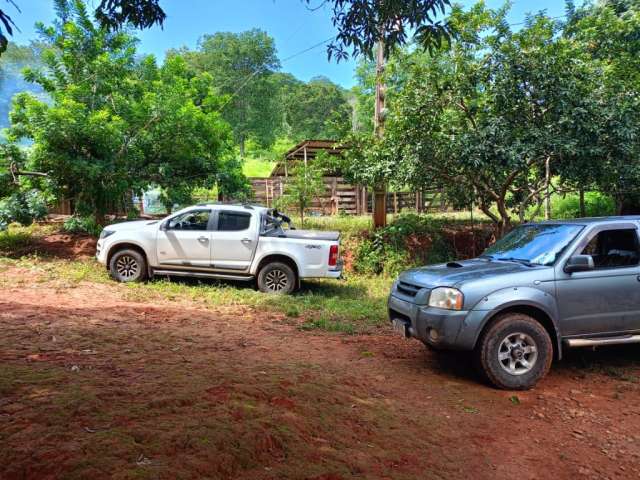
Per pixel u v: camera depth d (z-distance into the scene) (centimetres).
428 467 304
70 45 1254
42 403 302
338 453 296
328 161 1523
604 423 402
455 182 1277
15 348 465
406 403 418
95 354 464
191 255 993
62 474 216
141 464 231
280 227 1079
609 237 530
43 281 923
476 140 1065
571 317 488
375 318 795
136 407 307
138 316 705
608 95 1061
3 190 1204
